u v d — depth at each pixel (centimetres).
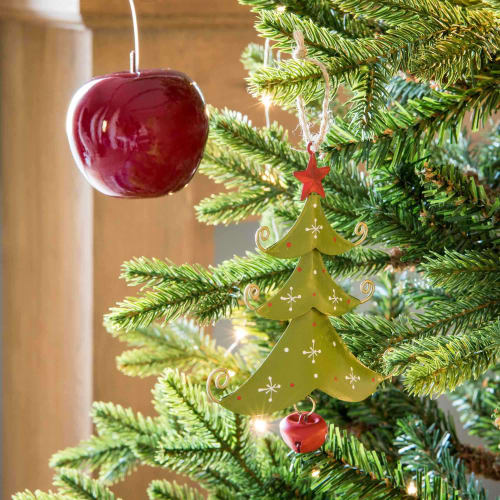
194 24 128
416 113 90
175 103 86
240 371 111
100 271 134
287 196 104
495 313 92
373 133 88
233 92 133
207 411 100
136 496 142
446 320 93
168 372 100
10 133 140
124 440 109
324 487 93
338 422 105
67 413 142
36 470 148
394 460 103
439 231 95
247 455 100
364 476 93
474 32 87
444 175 92
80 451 112
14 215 142
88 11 120
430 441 101
